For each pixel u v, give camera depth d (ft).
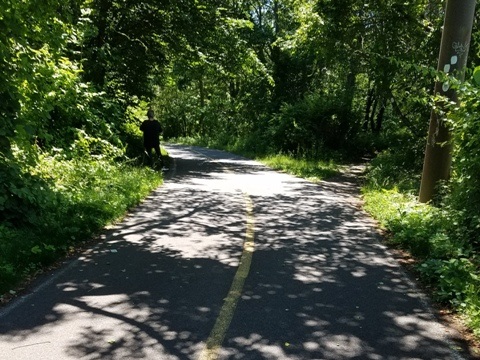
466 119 21.93
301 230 25.77
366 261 20.12
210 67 68.59
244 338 12.76
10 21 21.86
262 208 32.07
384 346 12.46
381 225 27.02
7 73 22.15
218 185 43.42
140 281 17.01
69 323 13.43
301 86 105.19
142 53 60.18
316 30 55.88
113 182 32.91
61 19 25.77
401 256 21.08
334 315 14.39
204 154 96.02
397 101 55.16
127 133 59.67
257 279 17.54
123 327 13.26
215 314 14.30
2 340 12.32
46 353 11.69
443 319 14.30
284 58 102.53
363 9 52.85
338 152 80.89
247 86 113.09
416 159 47.09
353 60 58.34
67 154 35.17
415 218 24.93
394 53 50.93
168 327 13.33
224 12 65.46
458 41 27.12
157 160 57.98
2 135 21.03
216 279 17.44
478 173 22.04
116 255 20.01
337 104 82.28
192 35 60.90
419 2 50.03
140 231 24.34
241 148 103.30
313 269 18.89
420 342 12.73
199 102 181.47
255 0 72.54
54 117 37.76
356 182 50.52
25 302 14.84
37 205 21.86
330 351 12.14
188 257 20.07
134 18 59.26
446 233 22.44
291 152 80.12
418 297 16.05
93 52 50.80
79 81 40.22
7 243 18.25
